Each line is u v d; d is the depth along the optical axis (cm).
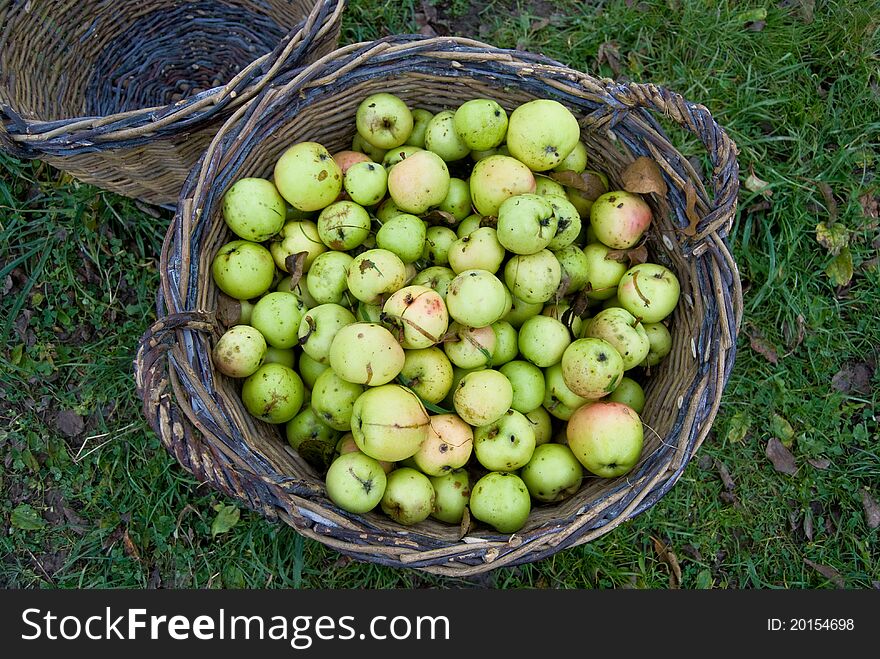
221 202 93
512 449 92
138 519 112
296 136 97
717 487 116
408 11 127
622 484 90
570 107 98
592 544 113
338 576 112
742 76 126
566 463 95
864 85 123
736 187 90
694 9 127
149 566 111
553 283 94
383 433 87
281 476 87
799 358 120
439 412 93
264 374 93
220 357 91
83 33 110
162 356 84
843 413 118
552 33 127
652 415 99
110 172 99
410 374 92
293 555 112
